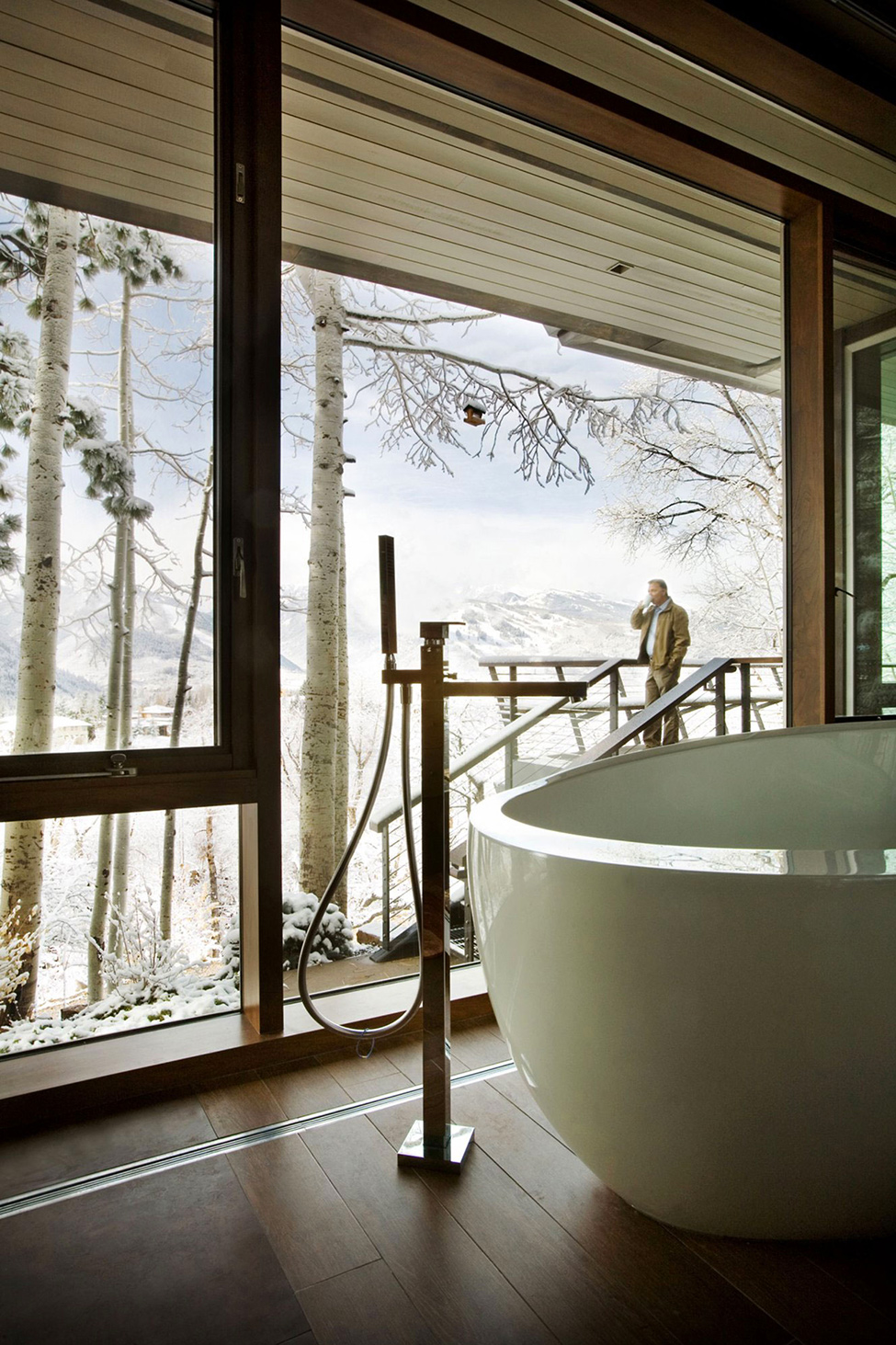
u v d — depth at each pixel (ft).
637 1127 3.71
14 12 5.31
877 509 9.64
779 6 8.03
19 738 5.21
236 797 5.79
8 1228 4.08
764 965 3.36
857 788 7.54
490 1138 4.83
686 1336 3.34
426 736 4.64
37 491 5.29
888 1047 3.37
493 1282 3.66
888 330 9.75
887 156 9.94
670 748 6.91
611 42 7.81
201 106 5.73
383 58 6.55
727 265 11.41
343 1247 3.91
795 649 9.17
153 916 6.73
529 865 3.94
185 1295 3.61
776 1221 3.74
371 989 6.82
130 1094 5.34
